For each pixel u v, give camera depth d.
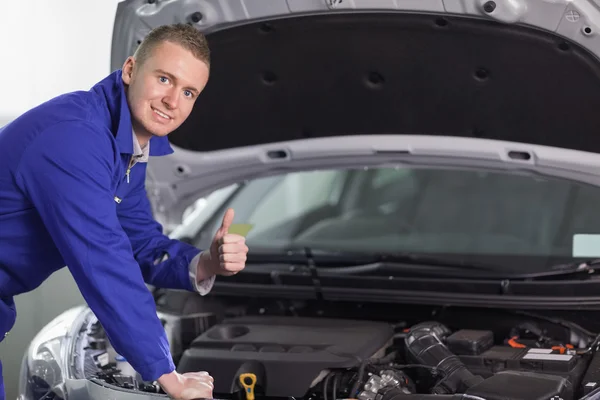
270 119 3.17
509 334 2.98
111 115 2.27
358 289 3.04
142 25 2.74
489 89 2.85
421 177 3.63
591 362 2.57
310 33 2.79
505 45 2.66
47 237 2.29
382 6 2.60
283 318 3.02
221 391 2.50
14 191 2.18
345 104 3.07
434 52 2.78
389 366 2.57
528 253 3.17
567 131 2.88
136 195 2.66
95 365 2.60
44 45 5.46
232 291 3.14
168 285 2.64
